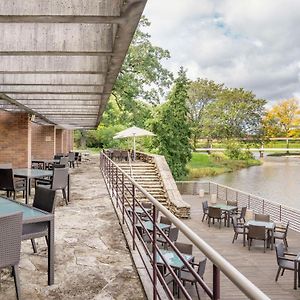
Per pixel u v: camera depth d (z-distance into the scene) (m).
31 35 3.32
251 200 16.59
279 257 7.31
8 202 3.86
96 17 2.39
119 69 4.04
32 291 3.18
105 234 5.01
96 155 29.69
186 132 29.73
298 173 34.56
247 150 41.38
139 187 3.53
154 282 2.79
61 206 6.95
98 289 3.24
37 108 8.37
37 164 12.66
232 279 1.15
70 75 5.13
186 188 19.39
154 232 2.80
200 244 1.51
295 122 43.44
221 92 42.75
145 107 28.03
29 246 4.43
